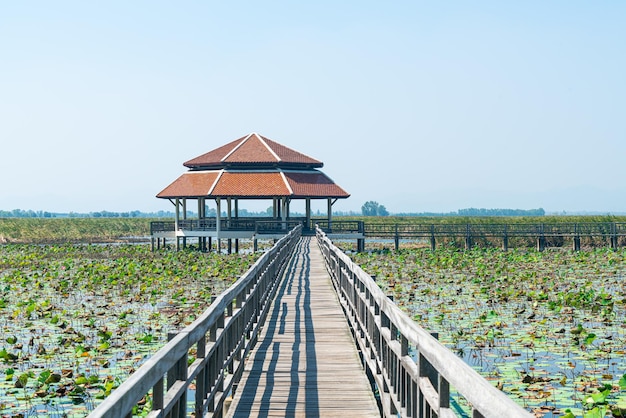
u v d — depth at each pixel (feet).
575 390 28.50
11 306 55.06
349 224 130.62
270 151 127.34
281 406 22.80
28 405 27.27
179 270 79.30
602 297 54.19
